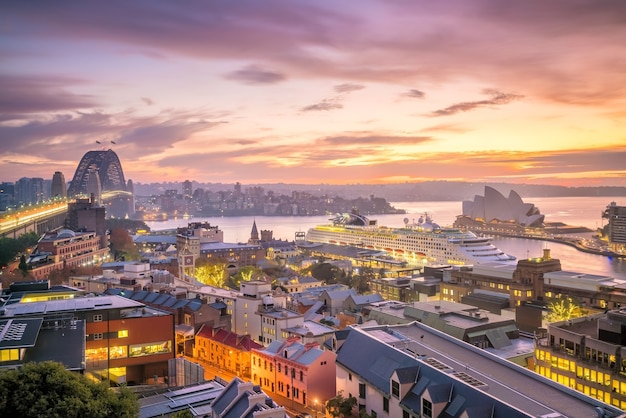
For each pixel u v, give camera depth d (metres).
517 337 185.00
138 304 175.12
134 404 98.50
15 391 86.31
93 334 163.12
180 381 153.88
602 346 135.50
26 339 127.06
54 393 87.62
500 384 110.12
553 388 110.44
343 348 144.12
